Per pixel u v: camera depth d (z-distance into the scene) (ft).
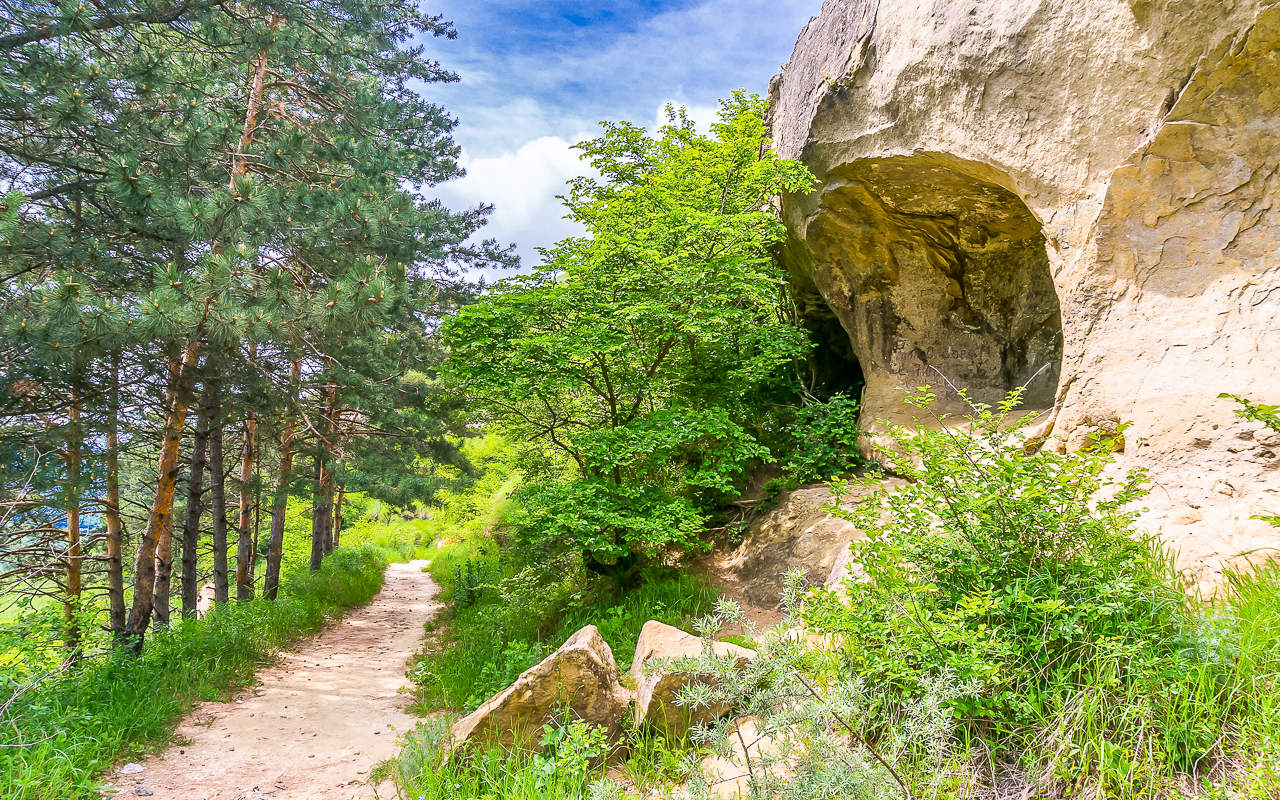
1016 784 9.64
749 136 31.30
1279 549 12.21
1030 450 19.65
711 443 32.19
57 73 26.12
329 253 35.88
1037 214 20.04
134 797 16.33
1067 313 18.86
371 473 50.47
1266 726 8.79
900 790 8.70
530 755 14.85
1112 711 9.61
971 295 29.40
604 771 14.34
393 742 21.01
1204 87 16.14
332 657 35.45
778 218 34.19
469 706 22.25
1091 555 11.24
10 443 27.32
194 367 31.07
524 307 29.14
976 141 21.40
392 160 41.39
